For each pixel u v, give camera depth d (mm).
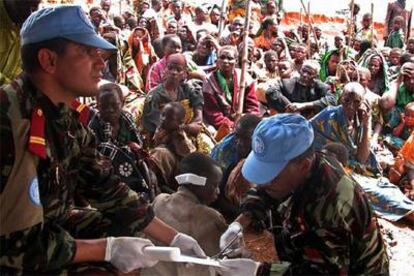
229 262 2088
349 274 1944
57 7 1687
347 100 4414
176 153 3637
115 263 1839
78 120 1915
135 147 3318
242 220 2631
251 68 6969
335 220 1796
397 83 5715
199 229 2553
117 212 2098
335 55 7238
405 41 11047
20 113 1617
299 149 1801
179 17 9969
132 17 8859
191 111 4680
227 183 3531
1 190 1594
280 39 7852
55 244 1691
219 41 8047
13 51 3029
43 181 1701
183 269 2318
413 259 3807
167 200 2645
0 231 1612
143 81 6523
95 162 2023
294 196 1878
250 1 4836
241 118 3627
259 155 1853
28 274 1657
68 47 1666
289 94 5625
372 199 4426
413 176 4961
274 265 2027
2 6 2941
